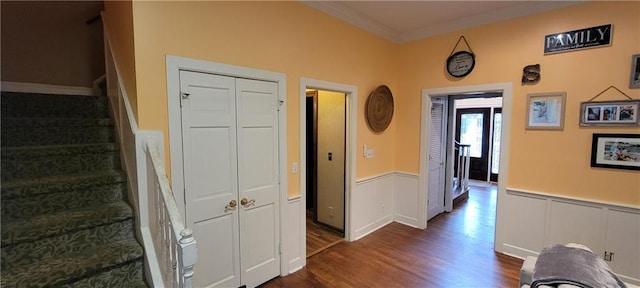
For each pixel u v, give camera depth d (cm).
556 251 157
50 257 157
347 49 330
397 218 426
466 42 344
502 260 306
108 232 176
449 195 472
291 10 266
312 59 289
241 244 239
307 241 358
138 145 176
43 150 185
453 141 470
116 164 214
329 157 393
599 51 263
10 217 162
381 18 341
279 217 267
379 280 268
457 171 581
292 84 271
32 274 142
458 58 350
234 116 228
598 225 270
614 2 254
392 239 363
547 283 132
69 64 291
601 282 125
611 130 261
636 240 253
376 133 388
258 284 254
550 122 291
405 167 413
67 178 183
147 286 166
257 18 239
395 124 420
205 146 212
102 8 302
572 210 283
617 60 255
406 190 414
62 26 286
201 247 214
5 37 258
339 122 375
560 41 281
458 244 347
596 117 267
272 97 254
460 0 291
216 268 224
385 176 408
